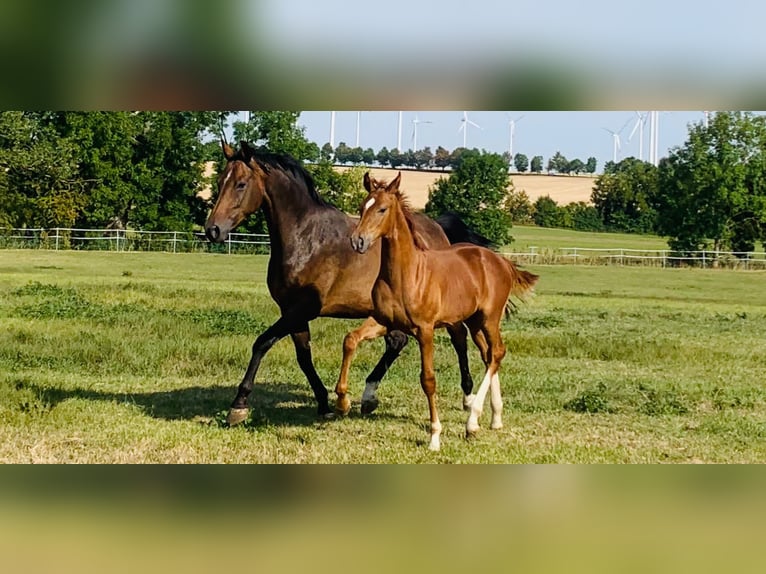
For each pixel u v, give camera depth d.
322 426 8.81
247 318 15.94
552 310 21.31
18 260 34.50
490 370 8.79
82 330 14.04
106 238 43.81
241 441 8.10
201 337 13.98
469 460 7.68
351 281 9.05
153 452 7.73
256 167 8.74
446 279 8.12
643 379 11.64
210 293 20.89
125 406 9.24
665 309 22.69
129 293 20.39
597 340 14.79
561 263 43.81
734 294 30.08
